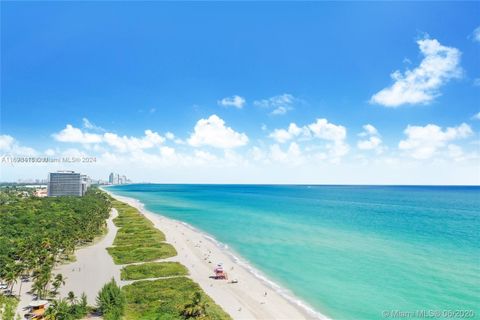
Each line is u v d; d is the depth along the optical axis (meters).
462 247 135.62
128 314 69.81
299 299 82.06
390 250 130.50
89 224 163.00
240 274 102.19
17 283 91.19
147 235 162.25
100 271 102.69
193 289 85.50
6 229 145.12
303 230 178.50
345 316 72.62
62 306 67.06
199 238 160.38
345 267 108.38
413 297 82.75
